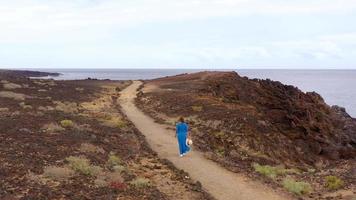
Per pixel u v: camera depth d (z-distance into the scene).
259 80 59.53
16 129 21.34
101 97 49.91
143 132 27.88
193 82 61.91
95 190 13.09
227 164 19.86
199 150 22.75
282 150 30.83
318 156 34.28
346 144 42.66
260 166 21.08
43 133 21.25
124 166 17.06
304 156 32.06
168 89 56.19
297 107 44.75
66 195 12.20
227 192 15.20
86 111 34.81
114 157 17.44
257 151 28.50
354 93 150.25
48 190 12.36
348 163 23.05
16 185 12.54
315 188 16.59
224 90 49.62
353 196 14.84
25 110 29.83
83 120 28.30
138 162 18.62
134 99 49.62
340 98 128.50
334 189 16.19
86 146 18.88
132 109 40.59
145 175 16.30
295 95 54.69
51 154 16.75
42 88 50.81
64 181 13.59
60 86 56.97
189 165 19.09
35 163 15.11
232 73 61.72
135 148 21.64
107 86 69.19
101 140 21.45
